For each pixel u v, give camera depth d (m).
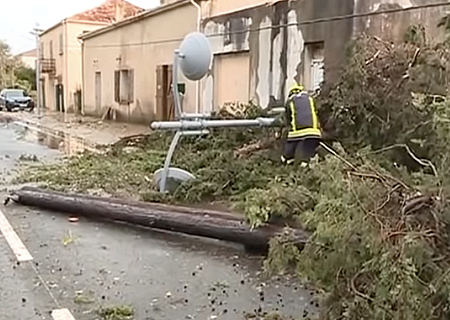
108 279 5.22
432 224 2.99
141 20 25.48
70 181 9.84
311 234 3.84
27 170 11.48
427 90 6.33
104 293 4.85
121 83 28.53
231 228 6.16
